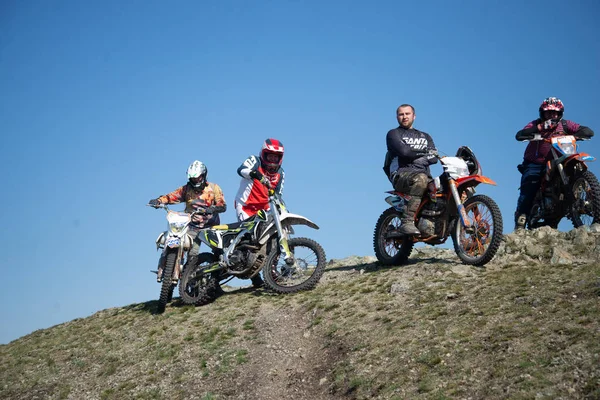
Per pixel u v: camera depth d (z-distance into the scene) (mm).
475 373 6145
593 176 9141
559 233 9461
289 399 7066
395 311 8180
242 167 10570
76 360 9578
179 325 9812
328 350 7805
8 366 10094
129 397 7922
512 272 8594
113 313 11883
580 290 7332
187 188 11312
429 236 9383
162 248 10969
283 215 10000
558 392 5477
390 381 6488
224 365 8102
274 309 9539
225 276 10555
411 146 9555
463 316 7426
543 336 6434
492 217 8680
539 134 10000
